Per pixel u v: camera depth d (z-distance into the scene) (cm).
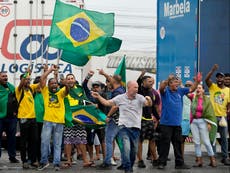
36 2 3256
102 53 2817
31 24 3253
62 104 2708
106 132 2745
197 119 2864
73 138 2800
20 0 3256
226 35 3161
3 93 2862
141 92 2844
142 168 2797
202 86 2998
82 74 3319
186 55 3169
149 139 2817
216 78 3028
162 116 2775
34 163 2788
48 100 2697
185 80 3166
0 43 3253
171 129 2773
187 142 3772
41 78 2703
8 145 2934
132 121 2441
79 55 2906
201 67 3138
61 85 2894
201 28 3133
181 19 3222
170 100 2764
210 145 2869
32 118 2766
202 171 2727
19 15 3256
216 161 3056
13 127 2908
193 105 2855
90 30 2798
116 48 2945
